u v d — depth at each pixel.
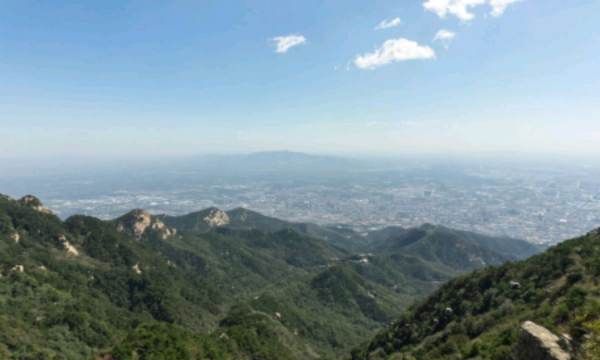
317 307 180.88
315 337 145.38
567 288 56.84
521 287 69.56
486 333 57.00
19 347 83.06
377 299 197.00
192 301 159.75
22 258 130.75
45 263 137.88
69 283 130.25
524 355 30.02
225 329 111.94
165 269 178.62
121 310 128.75
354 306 186.75
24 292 108.50
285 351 106.12
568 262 67.69
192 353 74.38
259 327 114.56
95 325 104.50
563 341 28.70
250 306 145.25
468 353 50.19
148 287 148.25
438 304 86.25
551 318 45.50
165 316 136.25
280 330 124.12
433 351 62.41
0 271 112.50
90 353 92.56
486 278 81.75
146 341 71.88
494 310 66.31
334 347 141.88
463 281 87.62
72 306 110.06
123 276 151.12
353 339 151.00
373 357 83.88
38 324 96.38
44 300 108.62
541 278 68.56
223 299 181.50
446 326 74.88
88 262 156.25
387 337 88.88
